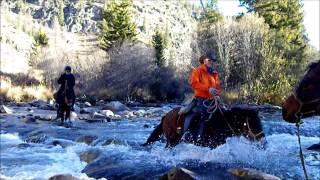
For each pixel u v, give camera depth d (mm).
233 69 43688
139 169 8695
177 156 9953
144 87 53344
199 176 7309
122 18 61688
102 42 64500
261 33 43969
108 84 53094
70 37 153125
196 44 47719
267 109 31203
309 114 3682
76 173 8961
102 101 46781
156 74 53625
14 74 59812
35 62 67250
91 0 188500
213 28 46094
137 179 8062
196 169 8297
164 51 62062
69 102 19531
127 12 62250
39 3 185625
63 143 13180
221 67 43438
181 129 10594
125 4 62344
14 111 26031
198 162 9172
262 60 42531
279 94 38469
